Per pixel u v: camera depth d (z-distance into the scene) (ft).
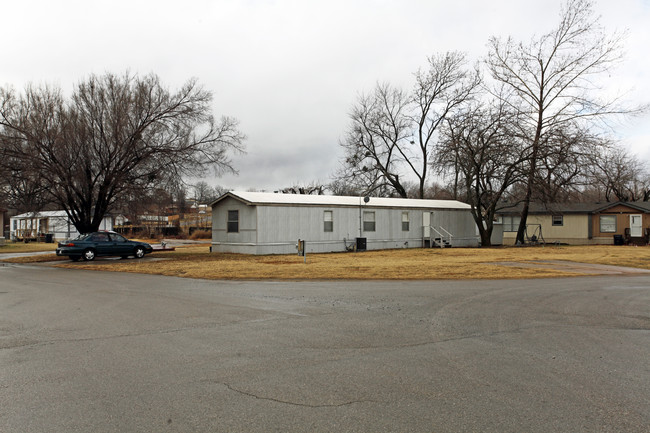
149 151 81.61
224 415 14.34
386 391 16.38
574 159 97.19
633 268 61.77
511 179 109.29
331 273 54.80
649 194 183.42
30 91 80.12
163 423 13.80
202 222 215.92
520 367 19.21
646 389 16.61
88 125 82.07
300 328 26.73
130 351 21.95
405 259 75.05
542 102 110.83
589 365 19.53
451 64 146.20
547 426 13.48
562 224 138.31
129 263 75.66
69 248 80.74
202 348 22.40
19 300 38.58
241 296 39.55
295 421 13.88
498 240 138.10
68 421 13.98
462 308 32.91
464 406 14.98
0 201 85.25
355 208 100.73
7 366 19.67
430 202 118.42
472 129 108.06
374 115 161.38
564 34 108.06
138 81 84.74
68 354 21.52
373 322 28.30
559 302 35.45
